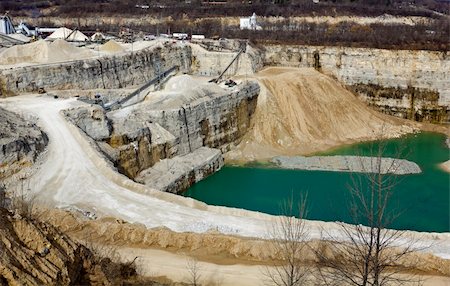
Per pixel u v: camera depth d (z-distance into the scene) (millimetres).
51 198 43250
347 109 87875
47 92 68438
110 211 41750
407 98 92938
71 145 52594
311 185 62156
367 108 92125
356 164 67625
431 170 67875
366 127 85562
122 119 61531
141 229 36156
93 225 37031
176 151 65688
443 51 92062
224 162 71812
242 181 64312
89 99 65875
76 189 45250
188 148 67938
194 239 35094
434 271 31953
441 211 53750
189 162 64500
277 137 79312
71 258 23672
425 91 92000
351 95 93375
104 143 57250
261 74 93062
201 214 42188
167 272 31109
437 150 77750
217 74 96438
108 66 78875
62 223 36906
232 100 76375
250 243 34344
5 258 19719
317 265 26484
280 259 33062
